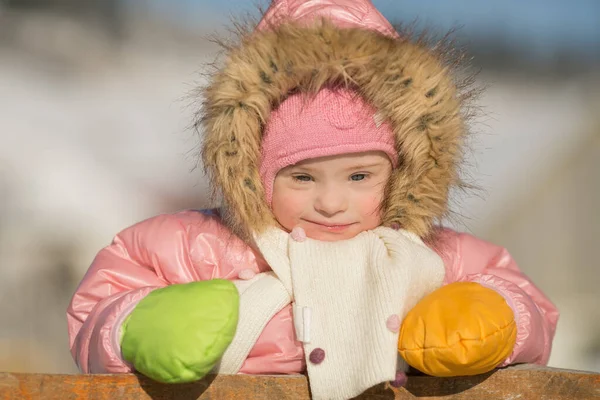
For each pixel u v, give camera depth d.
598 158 9.88
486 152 10.19
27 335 7.52
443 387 2.87
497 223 9.24
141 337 2.63
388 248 3.07
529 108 11.38
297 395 2.83
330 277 3.03
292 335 3.01
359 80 3.12
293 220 3.18
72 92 11.50
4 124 10.60
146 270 3.38
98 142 10.61
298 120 3.11
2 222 8.95
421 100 3.14
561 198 9.46
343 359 2.87
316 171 3.12
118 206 9.63
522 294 3.16
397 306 2.86
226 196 3.22
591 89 11.89
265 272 3.22
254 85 3.12
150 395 2.71
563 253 8.97
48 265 8.51
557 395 2.89
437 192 3.27
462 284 2.91
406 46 3.20
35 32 12.21
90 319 3.07
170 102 11.62
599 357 7.58
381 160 3.19
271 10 3.42
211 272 3.31
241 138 3.15
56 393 2.65
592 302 8.29
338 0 3.41
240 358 2.94
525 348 3.05
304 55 3.08
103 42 12.49
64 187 9.70
